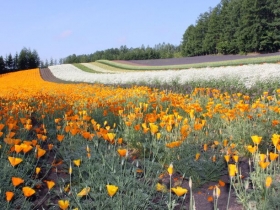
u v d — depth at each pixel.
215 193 2.45
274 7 67.69
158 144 4.55
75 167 4.03
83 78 32.84
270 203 2.98
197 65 39.69
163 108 8.27
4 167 3.46
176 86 14.79
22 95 11.61
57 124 6.24
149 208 3.37
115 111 6.01
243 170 4.30
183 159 4.11
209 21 93.12
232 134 5.12
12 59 85.38
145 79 19.81
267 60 32.69
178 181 3.98
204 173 4.00
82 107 7.55
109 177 3.53
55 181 4.01
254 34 67.62
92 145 4.69
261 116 5.66
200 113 6.77
